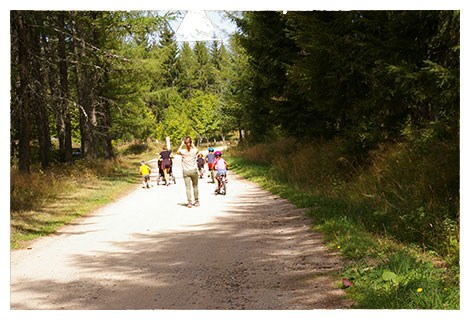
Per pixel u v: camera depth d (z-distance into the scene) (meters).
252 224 8.88
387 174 9.26
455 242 5.55
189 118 79.25
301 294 4.61
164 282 5.25
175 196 14.67
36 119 19.64
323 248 6.40
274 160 21.06
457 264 5.01
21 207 10.81
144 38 22.77
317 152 16.08
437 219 6.34
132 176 23.25
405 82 8.16
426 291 4.22
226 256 6.40
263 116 20.94
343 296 4.45
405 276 4.58
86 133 24.20
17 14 14.74
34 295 4.82
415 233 6.48
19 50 15.37
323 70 10.77
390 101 9.69
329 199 10.10
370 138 10.88
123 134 35.12
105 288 5.06
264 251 6.57
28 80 15.40
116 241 7.76
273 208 10.75
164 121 70.12
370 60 9.66
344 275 5.03
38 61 17.61
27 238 7.89
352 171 12.00
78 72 22.16
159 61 25.08
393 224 6.95
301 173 14.94
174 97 79.38
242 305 4.35
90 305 4.46
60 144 29.94
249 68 20.03
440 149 8.16
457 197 6.84
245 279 5.26
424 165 8.14
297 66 11.49
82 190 15.56
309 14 11.25
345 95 10.85
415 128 9.80
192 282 5.21
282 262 5.90
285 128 19.09
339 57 10.04
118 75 25.64
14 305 4.48
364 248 5.93
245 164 25.92
